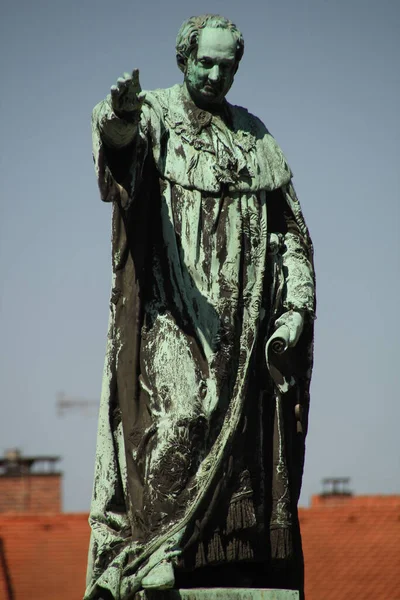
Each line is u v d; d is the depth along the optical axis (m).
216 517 18.05
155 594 17.53
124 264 18.33
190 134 18.59
